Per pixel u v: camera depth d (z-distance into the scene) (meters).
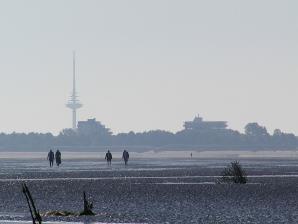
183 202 130.38
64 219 108.75
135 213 114.75
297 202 128.75
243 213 113.19
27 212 117.94
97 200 136.00
